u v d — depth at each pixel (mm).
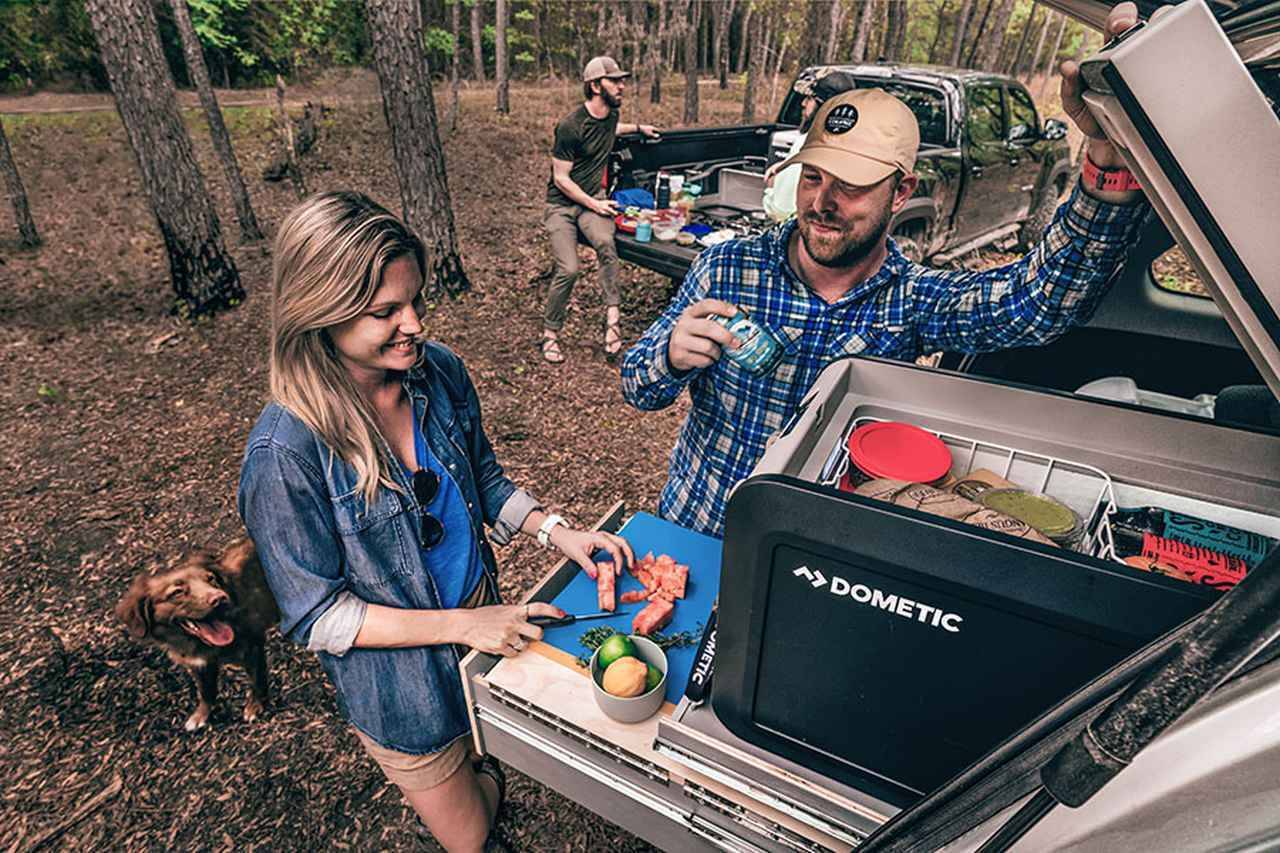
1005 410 1171
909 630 816
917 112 5648
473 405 1723
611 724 1229
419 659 1454
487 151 11305
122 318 5965
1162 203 498
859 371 1275
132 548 3496
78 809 2328
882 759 955
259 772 2441
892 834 729
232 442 4336
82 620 3070
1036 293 1467
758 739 1047
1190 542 986
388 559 1431
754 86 13852
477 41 18625
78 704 2682
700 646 1187
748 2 21234
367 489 1336
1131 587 653
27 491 3891
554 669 1354
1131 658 516
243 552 2549
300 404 1271
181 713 2650
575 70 21609
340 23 17062
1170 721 470
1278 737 538
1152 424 1070
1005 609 736
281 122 10164
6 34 14594
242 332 5734
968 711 844
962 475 1206
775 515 804
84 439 4359
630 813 1292
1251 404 1646
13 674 2801
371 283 1166
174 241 5688
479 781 1854
